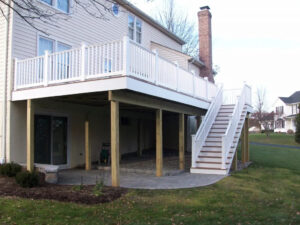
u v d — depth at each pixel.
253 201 6.19
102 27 12.73
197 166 9.98
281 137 31.11
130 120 16.34
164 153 16.97
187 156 15.30
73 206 5.36
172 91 9.53
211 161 9.95
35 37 9.77
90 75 7.42
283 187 7.81
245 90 13.17
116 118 7.27
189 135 18.23
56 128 10.81
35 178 7.00
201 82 12.56
